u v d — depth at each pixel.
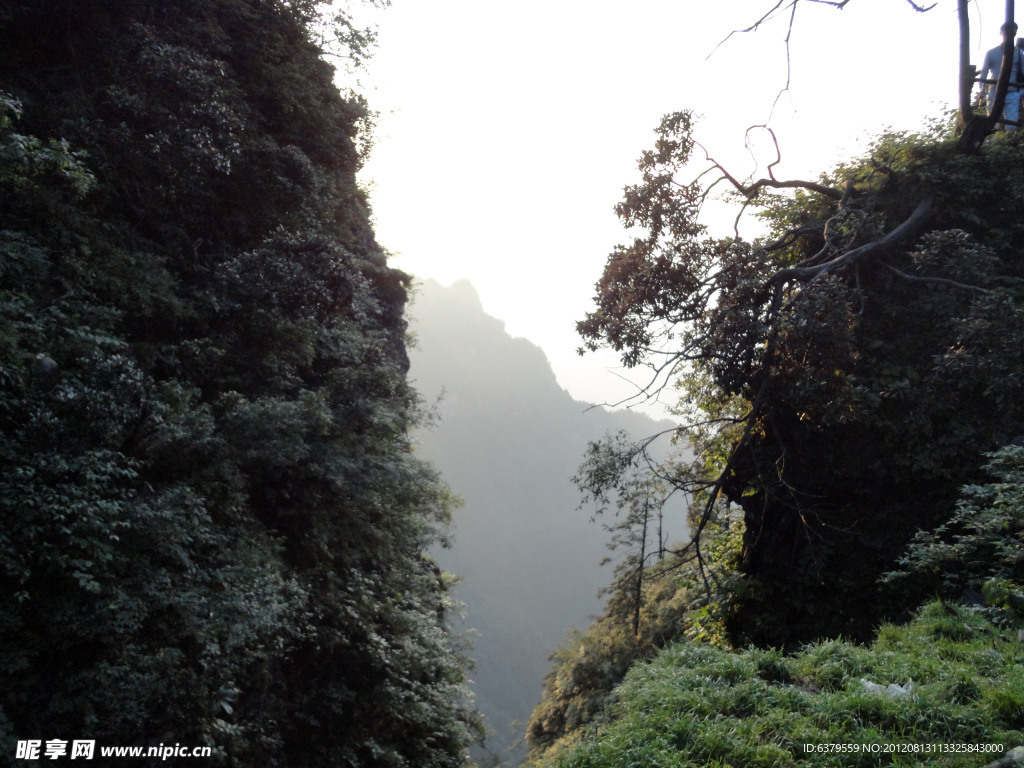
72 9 9.64
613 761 4.95
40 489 5.77
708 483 12.38
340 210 14.98
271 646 8.55
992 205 13.47
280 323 10.45
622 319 12.76
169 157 8.92
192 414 8.06
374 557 12.41
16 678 5.59
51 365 6.44
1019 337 10.20
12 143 6.81
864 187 14.06
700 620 13.16
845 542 12.12
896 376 12.21
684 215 12.58
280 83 12.50
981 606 8.07
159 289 8.95
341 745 9.80
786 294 12.70
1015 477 7.88
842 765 4.63
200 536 7.34
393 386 13.48
